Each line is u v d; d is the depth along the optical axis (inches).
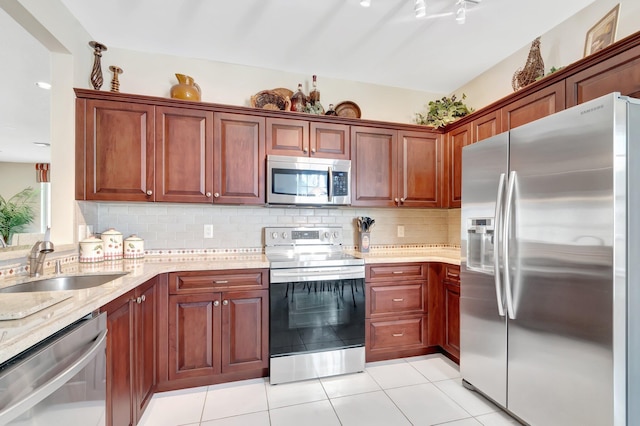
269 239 104.3
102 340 46.4
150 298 72.6
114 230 88.0
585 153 51.5
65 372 36.5
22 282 57.0
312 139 99.2
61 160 79.0
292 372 85.1
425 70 109.2
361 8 77.1
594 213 50.0
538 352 59.6
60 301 43.6
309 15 80.0
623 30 71.2
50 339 37.9
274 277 84.5
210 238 101.6
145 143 85.4
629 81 57.0
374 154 105.6
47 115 146.6
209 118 90.4
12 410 28.9
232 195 92.0
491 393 71.9
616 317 47.5
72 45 79.4
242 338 83.1
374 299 95.3
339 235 111.4
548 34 87.2
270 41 91.7
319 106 104.7
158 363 77.7
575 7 77.4
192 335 79.9
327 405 74.2
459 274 91.7
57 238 78.4
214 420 68.2
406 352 100.8
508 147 67.1
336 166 99.1
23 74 106.7
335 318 89.4
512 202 65.1
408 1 74.2
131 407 61.0
